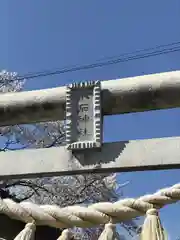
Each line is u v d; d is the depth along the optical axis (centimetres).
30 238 191
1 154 253
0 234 210
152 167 227
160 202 183
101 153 235
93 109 244
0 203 204
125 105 245
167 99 240
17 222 211
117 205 188
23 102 259
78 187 1211
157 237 169
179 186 183
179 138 230
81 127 242
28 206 201
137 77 247
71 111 246
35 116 259
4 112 262
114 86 247
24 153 249
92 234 974
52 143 1219
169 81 239
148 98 242
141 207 184
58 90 256
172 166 225
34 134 1221
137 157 229
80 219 192
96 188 1234
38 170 243
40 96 257
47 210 197
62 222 195
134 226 961
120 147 234
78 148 235
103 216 188
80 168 235
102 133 239
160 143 230
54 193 1189
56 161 241
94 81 248
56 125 1219
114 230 182
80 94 249
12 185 1078
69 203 1195
